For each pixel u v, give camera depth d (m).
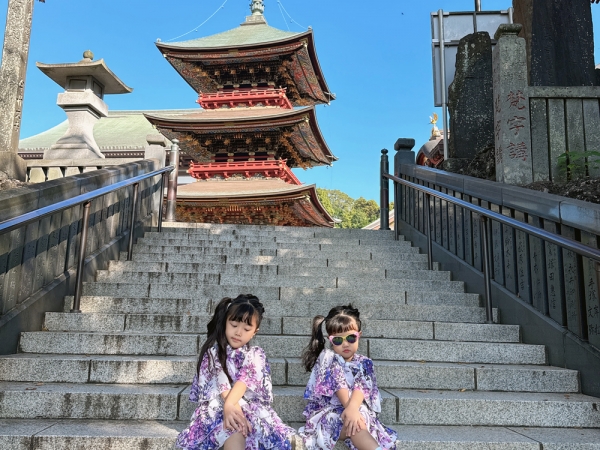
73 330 4.10
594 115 5.75
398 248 7.03
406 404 3.08
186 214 22.86
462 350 3.89
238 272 5.72
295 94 27.81
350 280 5.48
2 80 7.55
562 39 7.18
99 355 3.68
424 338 4.25
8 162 7.27
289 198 21.34
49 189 4.33
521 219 4.43
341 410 2.64
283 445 2.48
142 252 6.33
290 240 7.39
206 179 24.38
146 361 3.35
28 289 3.99
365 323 4.25
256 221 23.27
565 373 3.47
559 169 5.62
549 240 3.43
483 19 8.84
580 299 3.54
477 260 5.38
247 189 22.41
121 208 6.34
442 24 8.84
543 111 5.75
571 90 5.73
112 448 2.58
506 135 5.71
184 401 2.98
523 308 4.32
